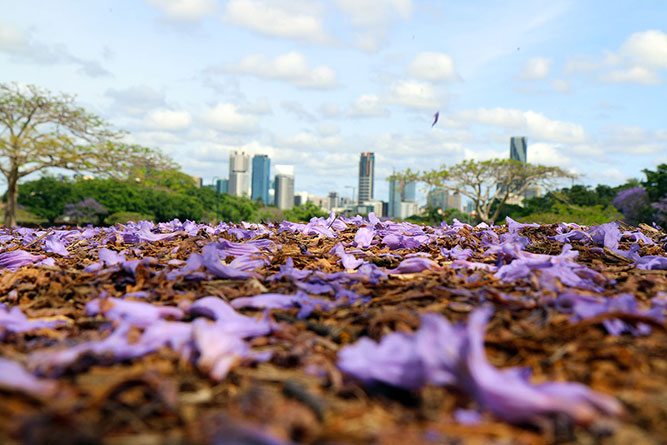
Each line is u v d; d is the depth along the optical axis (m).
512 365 0.18
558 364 0.18
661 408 0.15
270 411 0.14
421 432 0.14
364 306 0.26
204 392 0.17
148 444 0.13
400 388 0.17
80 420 0.14
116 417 0.15
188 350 0.19
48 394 0.16
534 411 0.14
